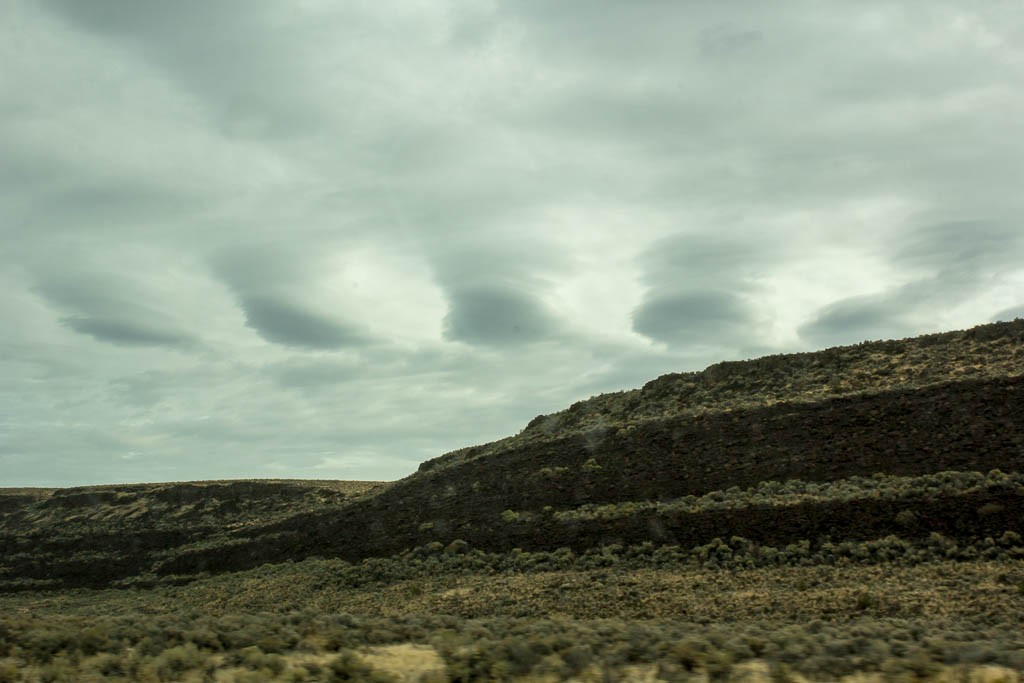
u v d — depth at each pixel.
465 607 40.59
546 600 39.69
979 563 36.03
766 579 38.12
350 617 29.59
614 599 37.84
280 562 66.75
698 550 43.84
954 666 16.70
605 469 59.75
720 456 56.16
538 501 58.00
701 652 18.73
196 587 66.56
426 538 58.50
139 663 19.41
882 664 16.84
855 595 32.75
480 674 17.81
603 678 16.80
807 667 17.02
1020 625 26.41
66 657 20.98
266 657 19.83
